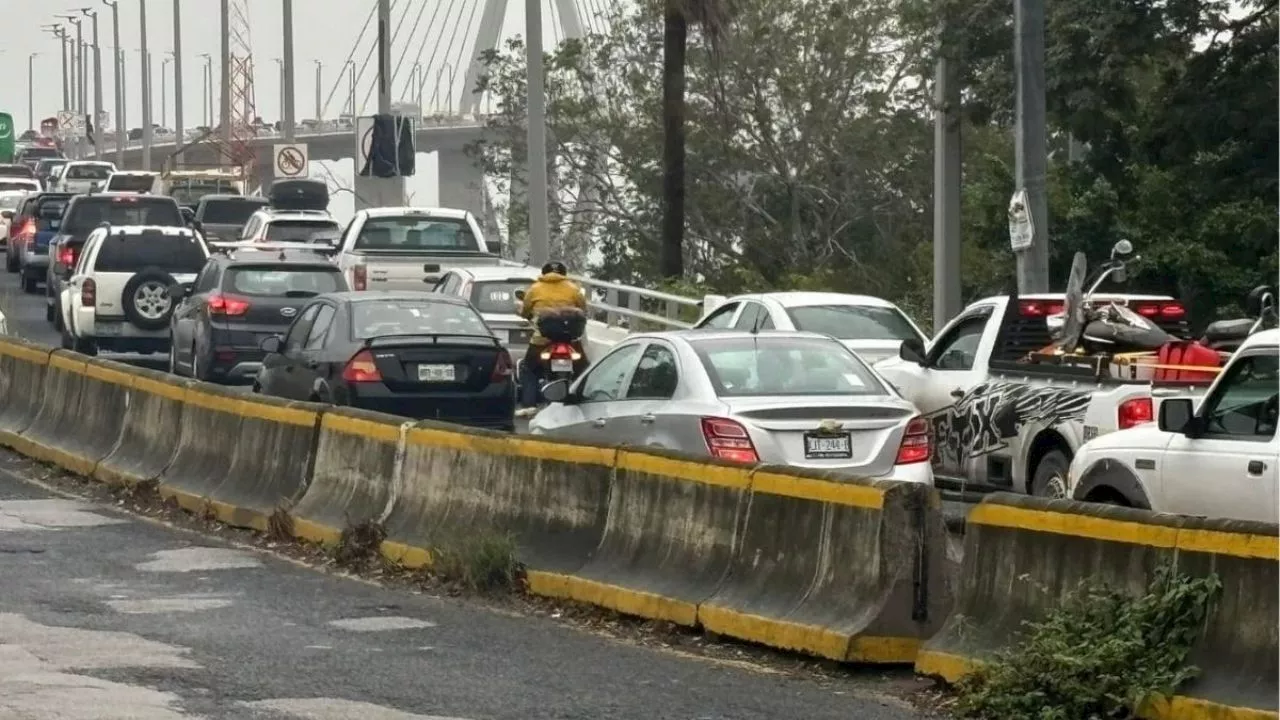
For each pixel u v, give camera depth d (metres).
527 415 24.06
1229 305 31.62
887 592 10.48
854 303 21.58
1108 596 9.38
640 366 15.17
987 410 16.70
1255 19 30.73
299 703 9.51
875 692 10.11
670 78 40.06
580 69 55.03
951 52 31.62
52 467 19.64
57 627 11.56
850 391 14.48
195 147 103.62
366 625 11.90
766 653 11.07
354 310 20.95
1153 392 14.38
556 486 13.02
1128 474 12.57
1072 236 33.03
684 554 11.85
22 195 64.44
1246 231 31.23
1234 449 11.62
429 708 9.49
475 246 33.12
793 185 52.22
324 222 42.47
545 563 12.85
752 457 13.73
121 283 30.78
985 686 9.48
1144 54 29.88
